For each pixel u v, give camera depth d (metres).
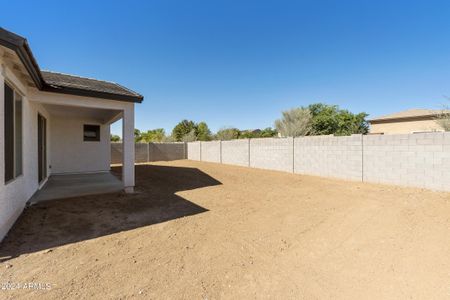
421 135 7.93
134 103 7.54
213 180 10.59
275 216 5.37
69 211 5.45
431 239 3.93
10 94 4.34
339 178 10.51
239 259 3.31
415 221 4.83
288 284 2.70
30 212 5.27
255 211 5.77
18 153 4.93
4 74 3.83
